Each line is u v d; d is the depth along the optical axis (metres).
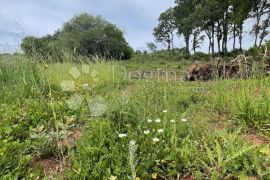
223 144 2.38
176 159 2.12
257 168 1.89
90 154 2.16
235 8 22.25
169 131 2.57
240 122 3.03
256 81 4.60
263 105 3.17
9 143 2.36
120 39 50.09
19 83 4.99
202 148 2.38
